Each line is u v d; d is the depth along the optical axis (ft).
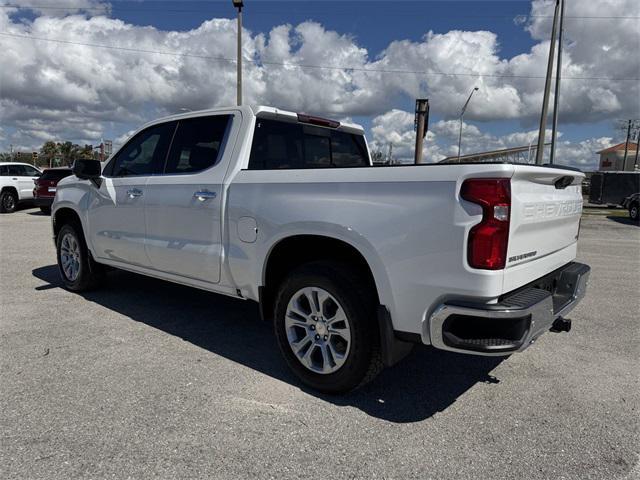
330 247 10.95
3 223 42.88
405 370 12.13
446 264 8.62
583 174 12.01
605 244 37.55
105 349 13.02
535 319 8.71
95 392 10.55
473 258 8.36
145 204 14.52
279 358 12.66
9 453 8.33
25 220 45.70
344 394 10.62
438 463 8.27
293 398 10.50
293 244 11.37
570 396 10.76
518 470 8.09
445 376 11.79
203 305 17.30
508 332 8.41
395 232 9.14
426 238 8.79
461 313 8.43
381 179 9.40
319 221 10.13
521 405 10.33
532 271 9.74
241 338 14.06
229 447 8.64
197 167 13.44
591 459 8.41
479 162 8.54
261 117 12.99
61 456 8.28
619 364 12.55
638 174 84.02
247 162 12.48
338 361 10.27
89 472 7.88
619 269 26.03
